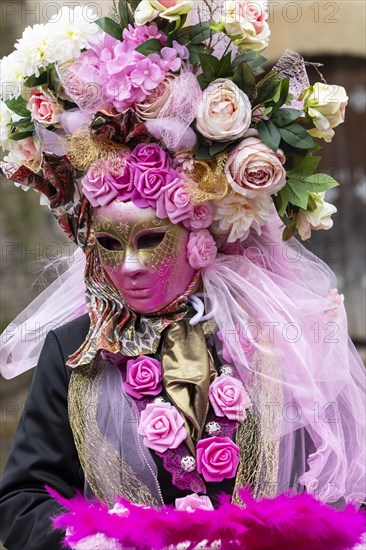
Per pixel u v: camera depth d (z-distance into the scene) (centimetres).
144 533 228
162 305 267
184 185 262
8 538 256
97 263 276
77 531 233
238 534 229
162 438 254
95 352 262
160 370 263
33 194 755
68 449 266
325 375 267
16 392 699
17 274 730
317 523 230
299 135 260
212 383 261
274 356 265
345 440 269
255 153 257
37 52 261
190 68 264
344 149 885
